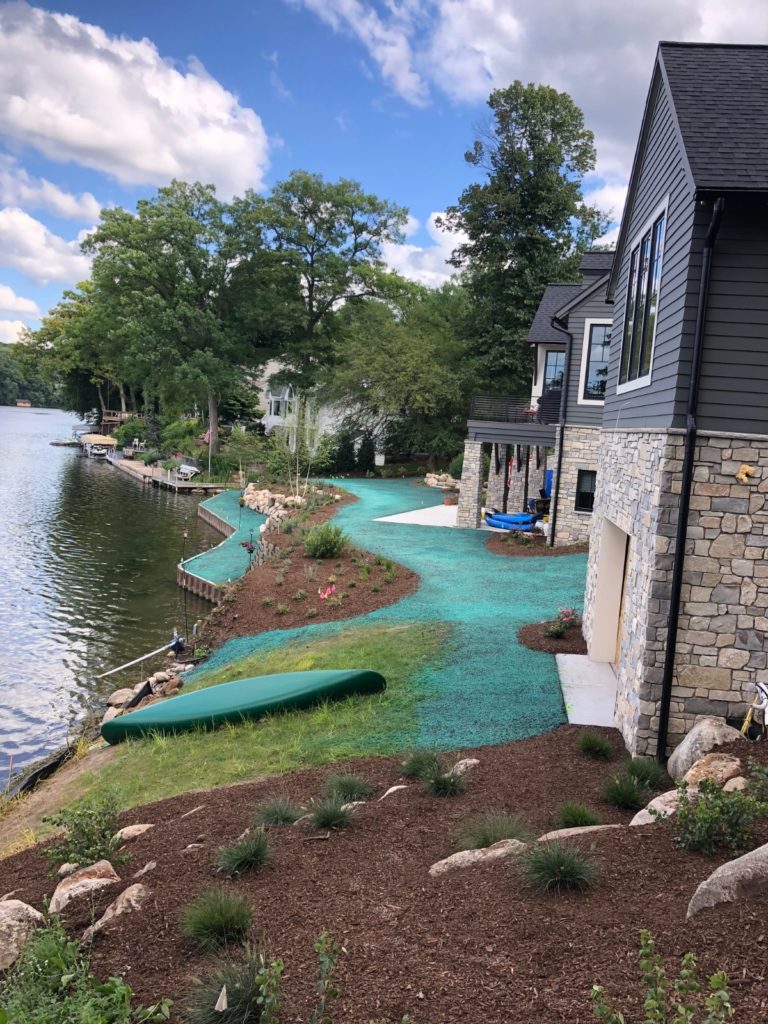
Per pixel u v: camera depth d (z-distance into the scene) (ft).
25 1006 10.92
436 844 17.52
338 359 150.41
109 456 188.03
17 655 49.98
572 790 21.42
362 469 142.00
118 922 14.10
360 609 47.62
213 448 151.94
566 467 63.52
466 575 55.21
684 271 22.52
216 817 21.12
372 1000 10.64
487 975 11.00
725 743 20.68
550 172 115.85
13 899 17.15
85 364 222.28
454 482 121.49
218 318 147.64
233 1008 10.46
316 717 29.99
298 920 13.56
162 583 68.80
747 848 14.64
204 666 42.86
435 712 29.40
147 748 29.89
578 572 54.95
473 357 129.59
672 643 22.94
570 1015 9.73
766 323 21.70
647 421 26.37
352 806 20.11
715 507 22.48
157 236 140.36
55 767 33.63
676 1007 8.34
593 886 13.57
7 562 75.87
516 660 35.09
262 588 54.54
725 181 20.40
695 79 25.70
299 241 146.61
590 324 61.41
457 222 121.70
